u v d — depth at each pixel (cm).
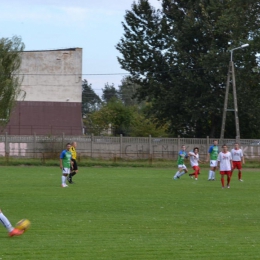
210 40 9831
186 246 1784
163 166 7581
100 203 3006
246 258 1616
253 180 5081
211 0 9469
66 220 2344
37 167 6956
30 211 2638
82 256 1614
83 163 7494
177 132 10762
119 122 13862
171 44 9956
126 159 7975
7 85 8756
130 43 10206
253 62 9138
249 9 8925
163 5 10494
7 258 1572
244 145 8231
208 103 9750
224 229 2148
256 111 9519
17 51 9119
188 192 3716
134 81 10456
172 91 9900
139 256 1625
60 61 12312
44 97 12238
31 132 11756
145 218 2428
